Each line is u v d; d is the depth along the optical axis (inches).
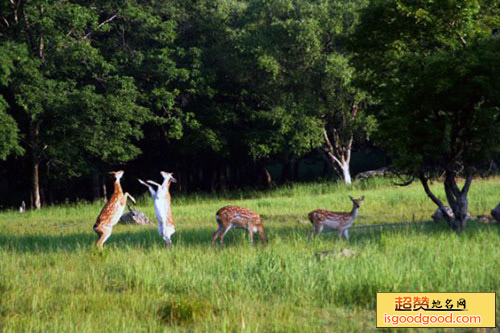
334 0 1822.1
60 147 1771.7
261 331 373.7
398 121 784.3
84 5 1879.9
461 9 800.3
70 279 534.3
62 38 1697.8
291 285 479.2
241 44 1851.6
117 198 761.6
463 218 820.0
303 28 1744.6
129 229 1024.9
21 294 472.4
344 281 473.7
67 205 1765.5
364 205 1235.9
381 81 909.2
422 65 821.2
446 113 837.8
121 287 511.5
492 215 917.2
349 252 586.6
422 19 812.0
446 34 842.8
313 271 503.8
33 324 394.9
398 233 746.2
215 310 429.1
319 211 756.6
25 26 1695.4
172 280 512.1
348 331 382.3
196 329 386.3
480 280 471.2
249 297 453.1
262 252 611.8
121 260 612.1
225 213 725.9
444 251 589.0
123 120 1732.3
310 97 1831.9
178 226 1037.8
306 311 422.0
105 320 403.9
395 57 893.2
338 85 1835.6
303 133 1840.6
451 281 469.7
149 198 1718.8
